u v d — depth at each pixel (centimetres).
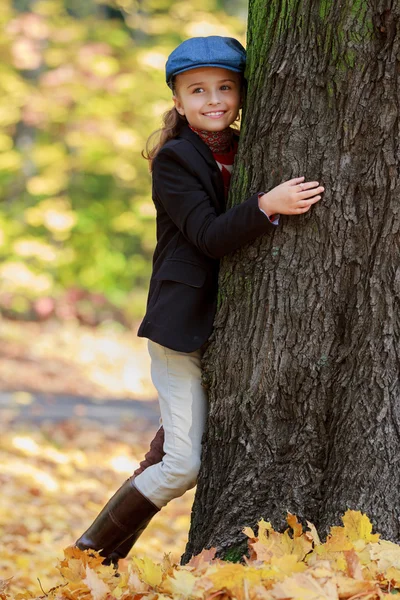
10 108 1706
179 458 419
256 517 390
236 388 401
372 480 373
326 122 377
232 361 401
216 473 408
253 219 378
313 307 384
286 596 305
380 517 372
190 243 415
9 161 1778
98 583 354
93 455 991
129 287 2130
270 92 390
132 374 1652
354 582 319
